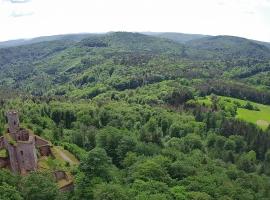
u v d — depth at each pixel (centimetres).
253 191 13200
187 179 11706
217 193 11150
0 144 11856
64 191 10106
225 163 17162
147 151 14350
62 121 19338
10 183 9131
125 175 12050
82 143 15688
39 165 11344
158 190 10262
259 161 18762
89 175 10600
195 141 18412
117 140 14250
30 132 13300
